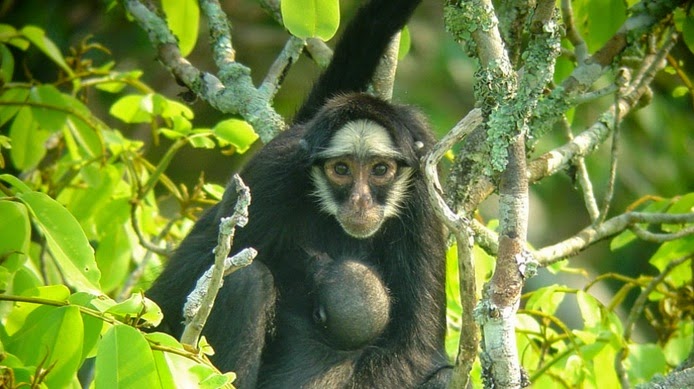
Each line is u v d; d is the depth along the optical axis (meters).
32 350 7.51
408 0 12.98
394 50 13.23
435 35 24.64
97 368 6.96
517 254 8.09
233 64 12.93
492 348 7.91
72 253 7.93
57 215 8.02
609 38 12.70
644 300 12.37
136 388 6.93
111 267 12.85
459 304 12.98
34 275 9.28
